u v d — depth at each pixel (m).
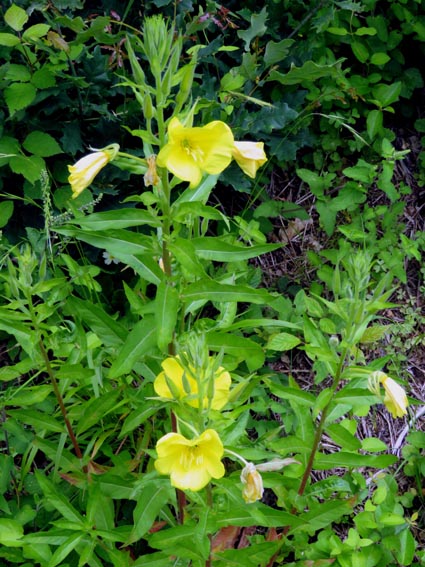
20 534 0.63
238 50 1.05
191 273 0.57
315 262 1.05
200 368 0.50
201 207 0.55
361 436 0.98
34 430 0.80
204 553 0.52
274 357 1.00
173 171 0.50
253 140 1.05
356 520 0.80
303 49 1.06
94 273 0.86
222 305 0.71
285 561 0.85
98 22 0.82
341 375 0.60
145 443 0.74
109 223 0.55
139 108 0.93
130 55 0.52
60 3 0.84
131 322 0.92
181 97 0.53
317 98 1.07
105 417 0.79
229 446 0.57
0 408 0.75
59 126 0.92
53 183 0.94
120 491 0.67
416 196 1.19
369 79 1.13
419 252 1.12
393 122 1.23
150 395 0.64
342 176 1.16
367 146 1.16
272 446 0.67
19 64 0.92
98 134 0.94
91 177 0.52
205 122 0.96
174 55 0.52
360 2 1.12
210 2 0.94
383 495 0.81
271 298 0.57
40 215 0.92
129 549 0.77
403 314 1.08
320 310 0.66
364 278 0.57
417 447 0.95
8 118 0.88
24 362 0.65
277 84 1.06
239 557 0.62
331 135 1.14
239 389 0.55
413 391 1.03
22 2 0.88
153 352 0.62
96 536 0.61
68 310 0.71
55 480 0.71
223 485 0.56
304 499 0.69
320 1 1.03
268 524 0.55
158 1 0.91
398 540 0.81
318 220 1.13
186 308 0.66
